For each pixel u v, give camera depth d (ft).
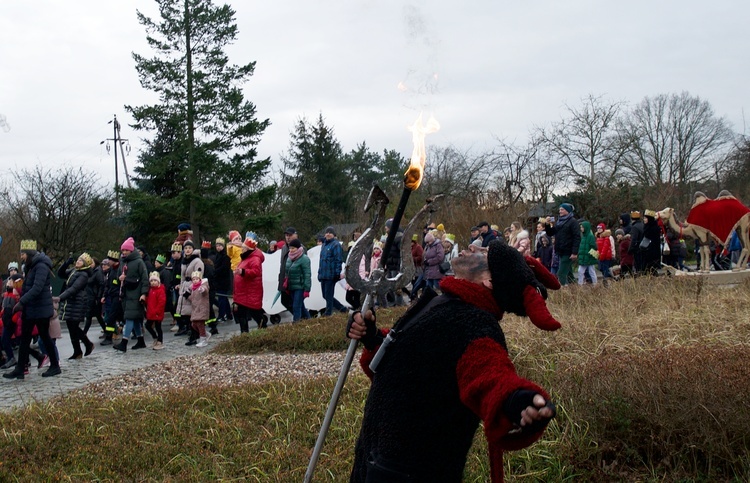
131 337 46.83
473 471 14.61
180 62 88.33
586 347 22.43
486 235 47.29
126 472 16.08
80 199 85.15
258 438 17.81
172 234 88.28
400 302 54.39
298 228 133.80
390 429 8.66
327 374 26.18
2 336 35.60
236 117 88.58
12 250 79.46
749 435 14.03
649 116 136.98
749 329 22.90
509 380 7.49
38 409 21.76
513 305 8.79
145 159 98.22
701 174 135.44
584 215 100.99
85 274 37.91
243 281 40.73
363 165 204.13
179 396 22.35
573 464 14.83
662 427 14.66
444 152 112.88
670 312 26.71
